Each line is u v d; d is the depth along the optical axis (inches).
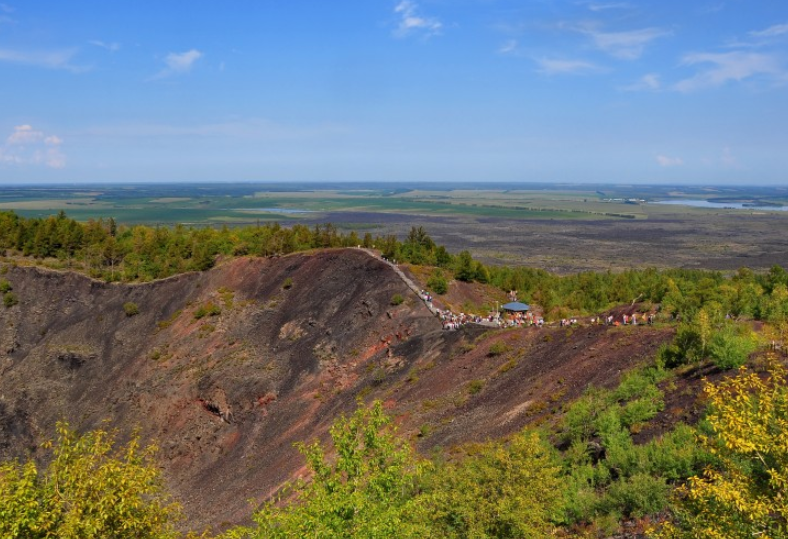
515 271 3848.4
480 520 926.4
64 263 4195.4
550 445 1320.1
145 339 3383.4
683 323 1632.6
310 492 828.0
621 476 1046.4
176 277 3806.6
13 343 3575.3
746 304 2092.8
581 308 3053.6
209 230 4611.2
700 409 1219.2
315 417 2433.6
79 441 790.5
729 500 589.6
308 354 2854.3
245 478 2215.8
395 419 2055.9
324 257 3599.9
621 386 1485.0
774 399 645.9
